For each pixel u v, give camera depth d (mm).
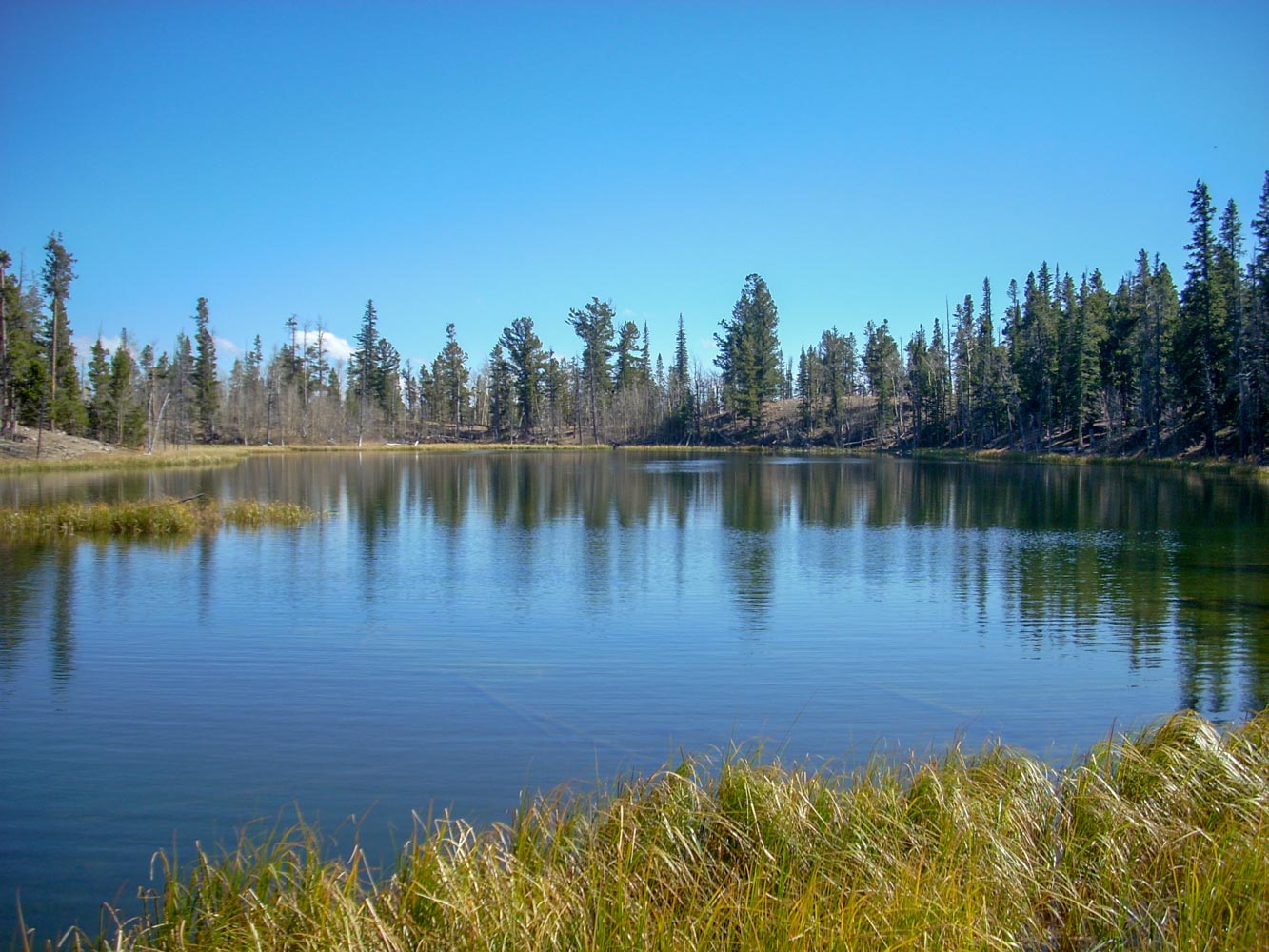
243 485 43500
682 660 12578
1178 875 5680
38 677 11477
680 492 41562
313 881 4984
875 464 67562
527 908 4754
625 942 4535
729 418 112062
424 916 4824
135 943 4789
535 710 10258
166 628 14203
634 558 22141
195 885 5266
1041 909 5383
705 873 5473
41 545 22859
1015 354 83438
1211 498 36594
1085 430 73188
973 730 9695
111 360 71500
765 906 4840
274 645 13273
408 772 8328
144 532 24938
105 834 6988
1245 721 9953
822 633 14273
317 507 33812
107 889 6129
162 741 9156
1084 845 5934
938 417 89750
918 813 6168
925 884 5066
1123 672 12031
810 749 9008
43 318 62344
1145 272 76812
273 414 92938
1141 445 62469
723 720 9969
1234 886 5207
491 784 8031
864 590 17969
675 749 8992
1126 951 4922
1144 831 6043
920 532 27078
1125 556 22234
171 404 81625
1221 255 55531
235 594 17094
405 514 31766
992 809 6156
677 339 120062
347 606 16109
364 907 4848
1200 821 6324
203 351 89875
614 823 5863
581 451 94000
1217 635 14117
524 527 28156
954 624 14938
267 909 4699
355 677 11602
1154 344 62312
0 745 8992
